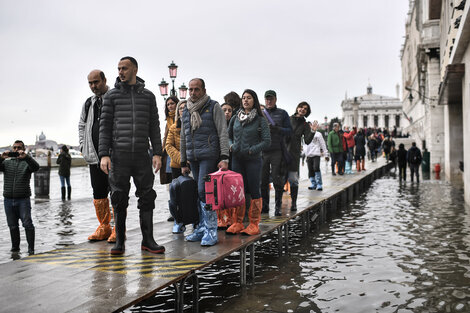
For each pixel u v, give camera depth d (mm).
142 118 4750
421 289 4988
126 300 3504
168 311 4504
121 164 4723
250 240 5547
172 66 19719
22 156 7312
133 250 5078
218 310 4473
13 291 3717
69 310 3318
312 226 9500
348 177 16281
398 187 17641
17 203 7273
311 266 6117
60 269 4320
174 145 6719
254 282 5426
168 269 4297
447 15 17969
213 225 5387
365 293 4895
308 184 13938
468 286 5055
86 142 5496
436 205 12062
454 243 7285
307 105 8398
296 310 4414
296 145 8141
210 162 5352
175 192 5461
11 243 7988
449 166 20656
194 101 5387
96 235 5637
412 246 7164
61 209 12312
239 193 5406
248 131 5875
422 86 35406
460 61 13867
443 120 26422
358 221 9859
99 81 5316
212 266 6230
